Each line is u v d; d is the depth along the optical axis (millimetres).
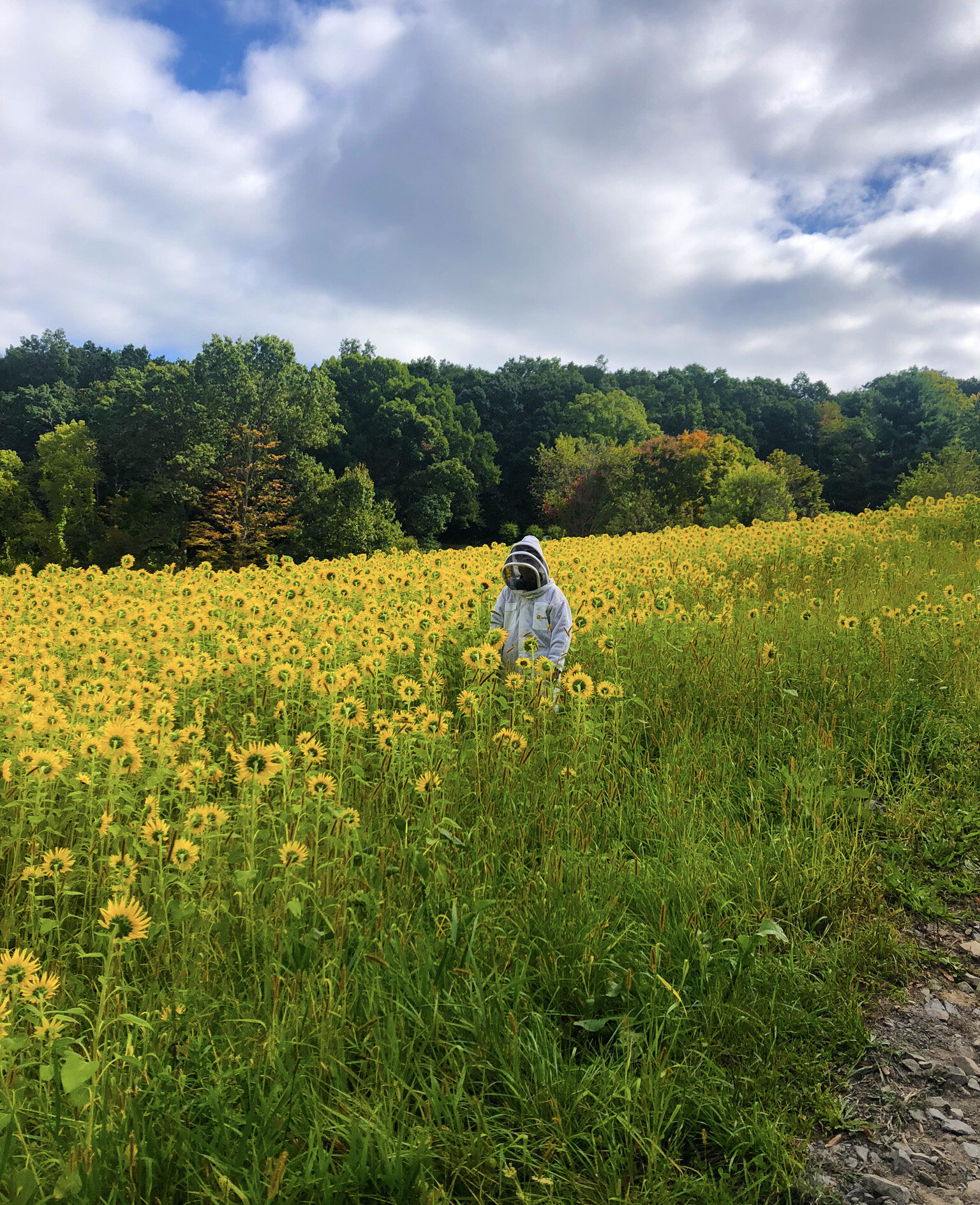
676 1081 2393
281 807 3375
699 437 55344
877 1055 2611
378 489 62594
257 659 5156
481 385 87625
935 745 4688
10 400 70438
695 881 3266
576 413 81000
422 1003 2602
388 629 5836
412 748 3980
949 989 2947
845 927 3178
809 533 14125
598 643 5855
